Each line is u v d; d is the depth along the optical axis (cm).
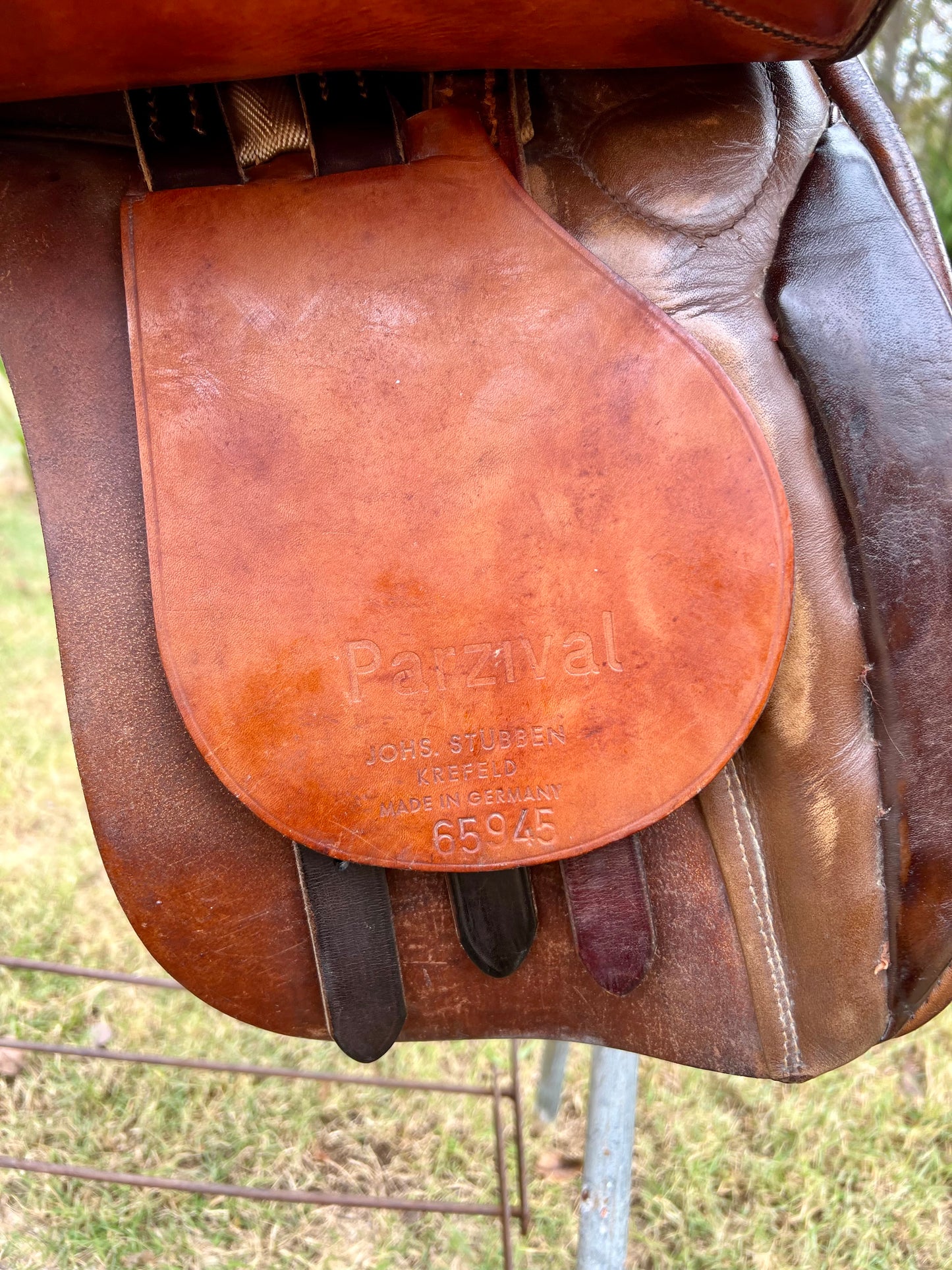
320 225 57
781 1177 130
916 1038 152
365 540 55
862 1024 62
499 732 56
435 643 55
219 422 55
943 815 59
